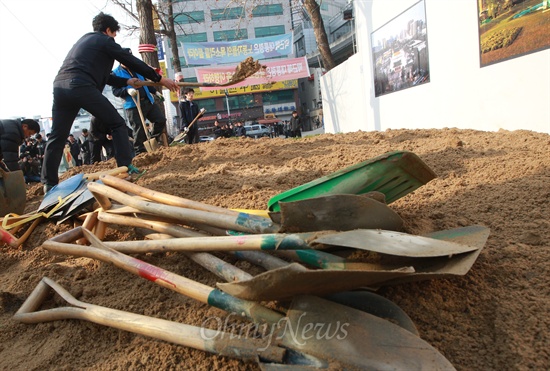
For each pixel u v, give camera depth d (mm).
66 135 4543
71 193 3832
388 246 1899
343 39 32750
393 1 9188
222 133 16531
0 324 2584
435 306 2029
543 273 2170
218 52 16422
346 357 1634
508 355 1758
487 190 3283
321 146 5844
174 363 2012
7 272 3221
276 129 31641
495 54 6195
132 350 2143
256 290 1771
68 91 4293
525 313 1936
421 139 5629
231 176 4254
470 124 7031
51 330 2445
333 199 2121
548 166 3506
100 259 2611
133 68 4785
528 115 5707
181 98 9633
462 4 6785
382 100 10422
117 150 4590
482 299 2051
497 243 2500
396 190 2637
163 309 2361
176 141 7789
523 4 5547
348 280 1702
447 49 7367
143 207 2805
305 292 1815
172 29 15797
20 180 4227
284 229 2188
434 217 2924
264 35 40219
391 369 1556
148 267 2355
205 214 2545
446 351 1817
